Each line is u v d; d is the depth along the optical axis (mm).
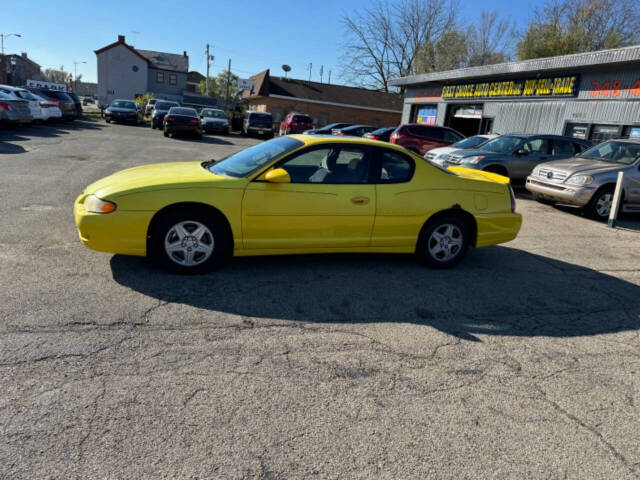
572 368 3469
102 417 2480
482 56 40438
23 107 17859
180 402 2662
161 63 64625
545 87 17359
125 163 12008
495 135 13625
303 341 3490
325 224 4754
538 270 5797
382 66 44438
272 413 2648
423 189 5109
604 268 6129
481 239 5461
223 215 4418
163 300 3932
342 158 4859
